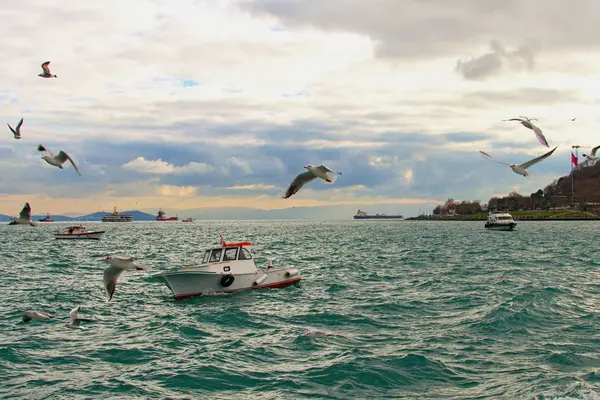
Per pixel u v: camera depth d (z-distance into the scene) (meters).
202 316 30.67
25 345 24.47
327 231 193.12
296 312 31.42
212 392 18.91
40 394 18.80
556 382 18.89
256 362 21.91
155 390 19.11
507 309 29.78
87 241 119.50
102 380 20.09
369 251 82.00
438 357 21.86
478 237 128.75
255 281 39.34
